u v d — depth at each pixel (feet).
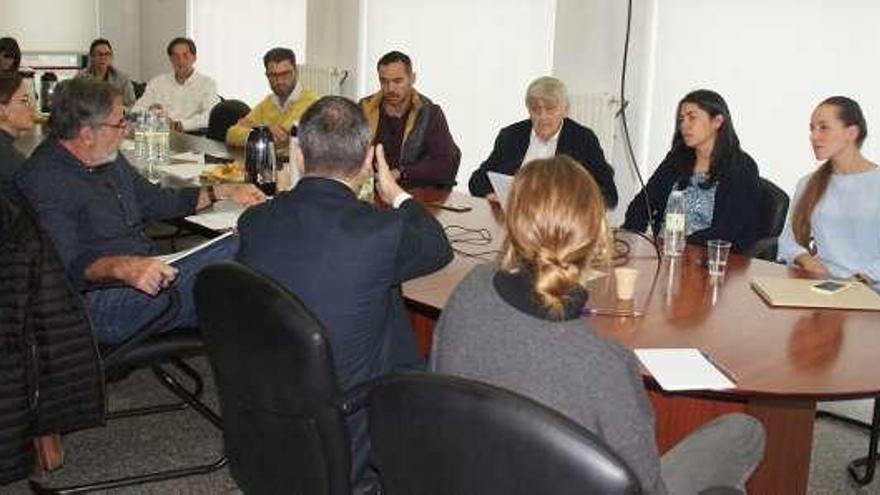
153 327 8.11
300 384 5.38
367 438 5.98
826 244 9.86
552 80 12.45
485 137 18.37
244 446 6.07
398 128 13.97
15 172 9.19
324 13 21.95
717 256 8.36
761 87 14.12
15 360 7.24
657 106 15.57
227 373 5.82
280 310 5.31
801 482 7.52
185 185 11.16
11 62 21.79
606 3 16.03
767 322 6.98
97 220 8.77
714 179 10.56
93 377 7.58
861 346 6.47
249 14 24.31
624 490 3.76
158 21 27.71
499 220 10.48
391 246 6.04
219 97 22.08
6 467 7.36
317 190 6.11
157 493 8.65
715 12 14.52
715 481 5.39
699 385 5.63
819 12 13.26
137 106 20.80
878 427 9.21
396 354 6.68
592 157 12.50
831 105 9.77
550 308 4.46
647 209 11.09
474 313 4.65
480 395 3.99
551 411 3.91
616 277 7.67
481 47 18.15
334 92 21.62
